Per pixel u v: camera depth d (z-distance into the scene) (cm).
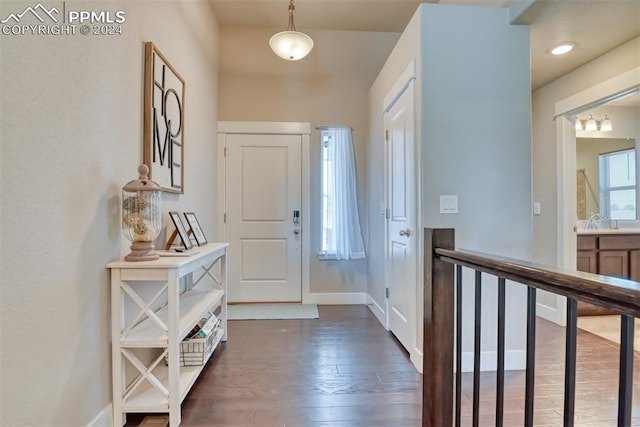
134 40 186
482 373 223
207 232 343
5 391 104
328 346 268
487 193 230
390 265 301
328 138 401
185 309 206
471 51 230
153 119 203
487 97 231
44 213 119
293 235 400
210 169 355
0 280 102
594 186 389
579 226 387
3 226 103
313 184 401
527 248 231
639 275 338
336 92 402
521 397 194
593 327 309
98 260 152
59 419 127
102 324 154
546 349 259
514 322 230
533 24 237
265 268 399
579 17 229
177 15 253
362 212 402
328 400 190
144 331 171
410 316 245
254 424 169
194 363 205
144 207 166
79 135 138
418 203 230
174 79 240
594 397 191
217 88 384
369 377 217
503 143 232
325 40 401
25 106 111
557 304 322
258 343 274
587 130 373
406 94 256
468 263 118
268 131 395
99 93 153
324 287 402
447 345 139
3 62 103
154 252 176
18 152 108
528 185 233
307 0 344
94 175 149
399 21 382
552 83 340
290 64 398
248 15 370
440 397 138
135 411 162
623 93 272
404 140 261
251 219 397
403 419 173
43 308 119
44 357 120
